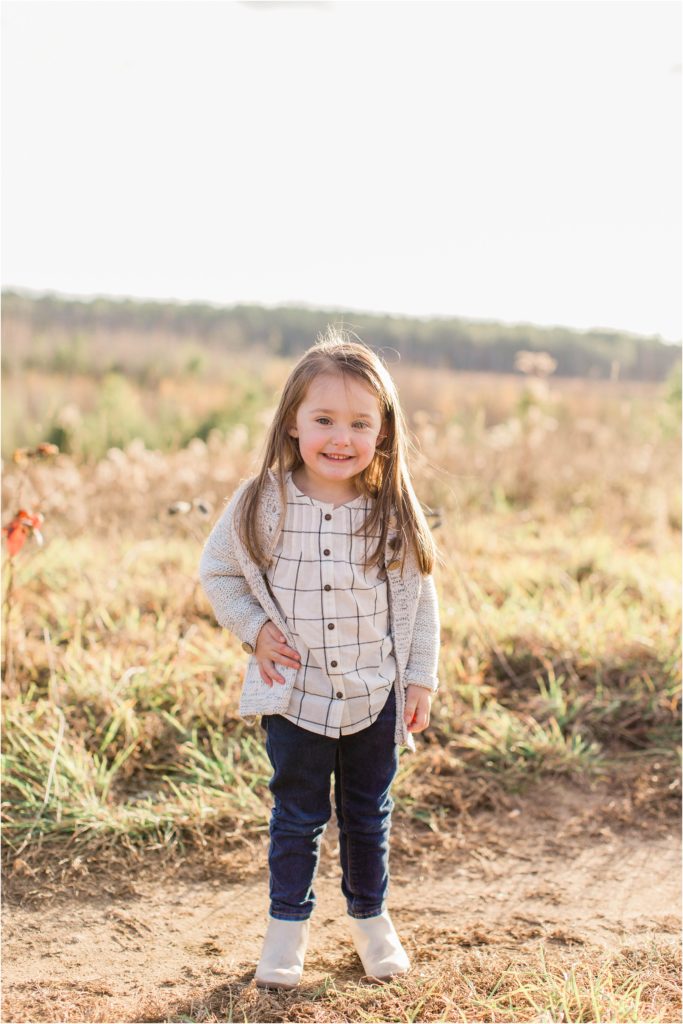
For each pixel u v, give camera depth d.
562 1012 2.29
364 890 2.65
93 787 3.43
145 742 3.72
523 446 8.87
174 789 3.42
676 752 3.87
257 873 3.13
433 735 3.91
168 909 2.93
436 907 2.96
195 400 13.17
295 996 2.48
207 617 4.94
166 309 29.30
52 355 17.50
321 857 3.24
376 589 2.63
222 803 3.38
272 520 2.62
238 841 3.27
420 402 13.53
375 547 2.63
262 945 2.76
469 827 3.43
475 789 3.62
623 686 4.31
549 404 12.23
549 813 3.53
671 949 2.68
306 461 2.59
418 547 2.68
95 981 2.55
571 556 5.99
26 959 2.66
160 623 4.63
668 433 8.73
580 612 4.83
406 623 2.69
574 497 7.98
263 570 2.65
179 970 2.62
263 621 2.62
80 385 15.46
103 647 4.46
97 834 3.22
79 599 4.96
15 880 3.02
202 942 2.77
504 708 4.17
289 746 2.61
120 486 7.13
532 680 4.41
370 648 2.62
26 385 13.53
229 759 3.59
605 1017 2.28
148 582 5.30
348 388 2.54
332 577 2.56
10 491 6.38
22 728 3.63
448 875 3.15
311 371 2.57
